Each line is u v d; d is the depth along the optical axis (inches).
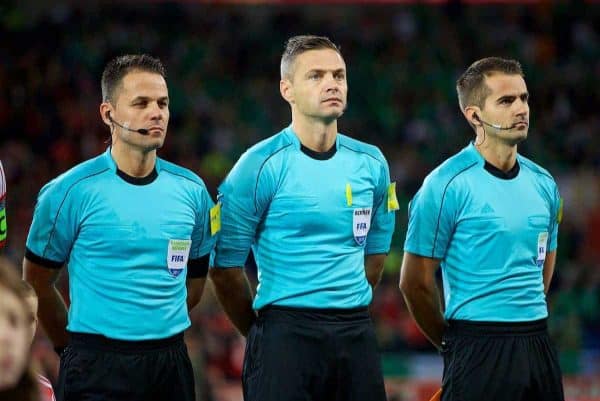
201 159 2509.8
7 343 394.6
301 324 708.7
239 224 731.4
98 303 689.0
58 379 700.0
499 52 3063.5
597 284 2039.9
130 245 689.6
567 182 2551.7
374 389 718.5
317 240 717.3
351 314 717.9
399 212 2193.7
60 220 696.4
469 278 742.5
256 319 741.9
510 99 748.0
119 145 703.7
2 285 398.3
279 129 2696.9
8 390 400.2
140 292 689.0
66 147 2468.0
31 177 2341.3
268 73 2908.5
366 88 2866.6
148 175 707.4
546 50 3078.2
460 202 742.5
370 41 3029.0
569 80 2994.6
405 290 769.6
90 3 2957.7
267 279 727.1
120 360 684.1
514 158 762.8
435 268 759.7
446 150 2659.9
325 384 711.7
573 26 3137.3
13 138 2534.5
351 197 725.3
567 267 2185.0
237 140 2600.9
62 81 2706.7
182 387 701.9
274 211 722.8
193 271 741.9
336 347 708.7
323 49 724.7
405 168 2498.8
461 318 743.1
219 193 742.5
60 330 738.2
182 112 2689.5
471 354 736.3
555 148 2723.9
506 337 735.1
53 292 727.7
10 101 2615.7
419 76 2928.2
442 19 3120.1
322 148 732.0
